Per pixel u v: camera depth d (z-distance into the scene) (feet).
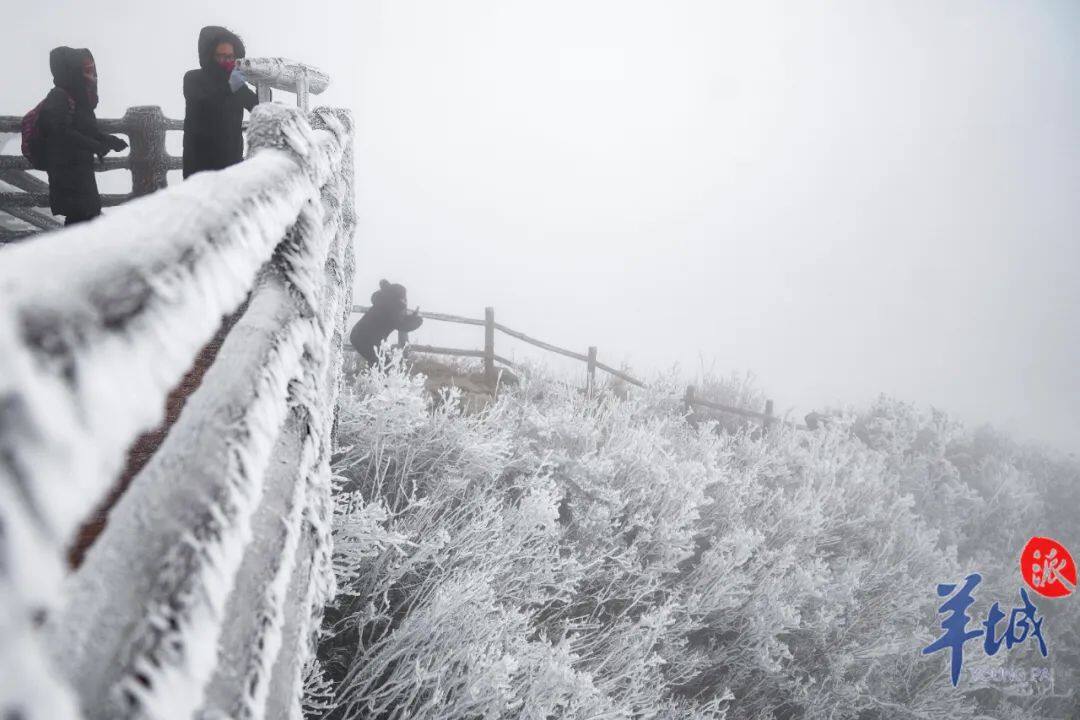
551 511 11.49
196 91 11.33
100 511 3.81
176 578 1.63
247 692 2.26
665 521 14.33
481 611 8.93
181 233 1.48
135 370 0.97
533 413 16.02
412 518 10.64
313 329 3.68
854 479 22.45
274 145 3.75
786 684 14.01
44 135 11.42
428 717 7.72
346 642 8.35
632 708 10.50
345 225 9.23
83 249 1.07
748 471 19.44
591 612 12.10
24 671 0.59
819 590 16.03
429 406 17.21
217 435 2.05
